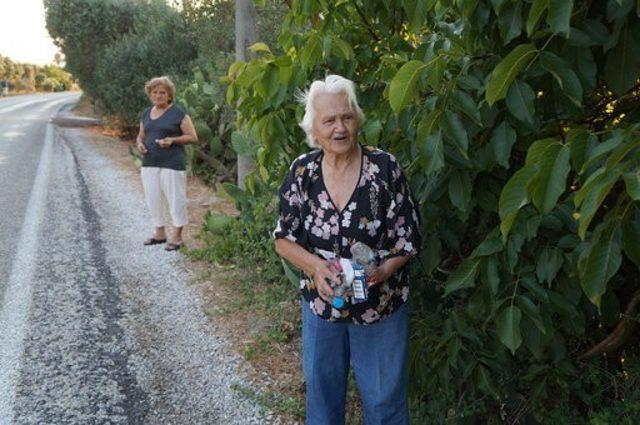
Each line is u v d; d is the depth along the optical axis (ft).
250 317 14.57
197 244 20.63
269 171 11.28
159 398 11.13
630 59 5.62
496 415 9.43
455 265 9.51
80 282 16.89
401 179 7.18
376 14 9.29
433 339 8.68
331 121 6.91
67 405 10.77
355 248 7.02
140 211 25.26
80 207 25.93
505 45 6.33
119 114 54.13
